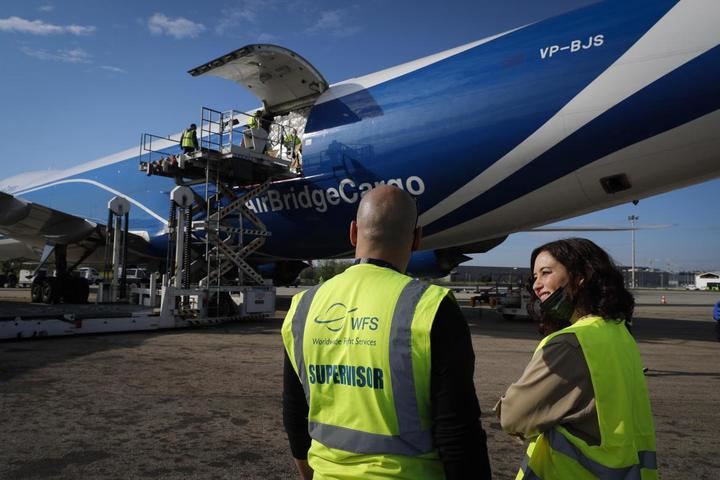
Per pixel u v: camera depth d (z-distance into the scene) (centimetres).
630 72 795
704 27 745
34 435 429
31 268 4584
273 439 428
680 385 660
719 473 371
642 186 858
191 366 719
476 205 991
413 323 147
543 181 908
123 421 470
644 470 163
